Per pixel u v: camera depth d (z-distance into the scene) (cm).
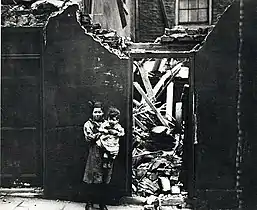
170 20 874
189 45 463
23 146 482
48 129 463
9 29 471
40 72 475
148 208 433
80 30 452
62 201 458
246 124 411
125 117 450
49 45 457
